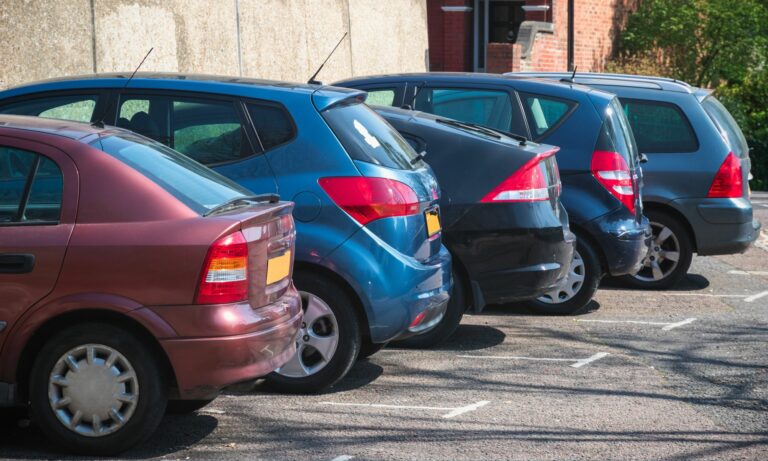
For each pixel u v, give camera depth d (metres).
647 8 30.69
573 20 28.52
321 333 7.45
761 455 6.35
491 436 6.59
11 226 5.98
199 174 6.57
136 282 5.87
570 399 7.52
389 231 7.38
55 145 6.12
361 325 7.47
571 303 10.55
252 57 16.22
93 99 7.97
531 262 8.81
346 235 7.33
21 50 11.66
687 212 12.06
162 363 5.98
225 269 5.91
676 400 7.55
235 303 5.96
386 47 21.00
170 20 14.23
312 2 18.06
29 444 6.26
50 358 5.93
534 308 10.65
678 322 10.30
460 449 6.31
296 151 7.50
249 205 6.39
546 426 6.84
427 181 7.93
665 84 12.37
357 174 7.39
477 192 8.81
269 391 7.54
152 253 5.87
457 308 8.94
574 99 10.65
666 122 12.22
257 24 16.33
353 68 19.66
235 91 7.75
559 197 9.47
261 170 7.50
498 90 10.79
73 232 5.93
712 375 8.28
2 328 5.92
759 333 9.85
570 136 10.59
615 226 10.46
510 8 29.02
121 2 13.27
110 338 5.89
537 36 26.59
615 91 12.35
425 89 10.94
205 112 7.75
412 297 7.43
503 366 8.45
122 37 13.28
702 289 12.24
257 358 6.04
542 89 10.73
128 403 5.93
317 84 8.27
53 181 6.05
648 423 6.96
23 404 6.06
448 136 8.94
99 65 12.88
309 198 7.38
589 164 10.52
